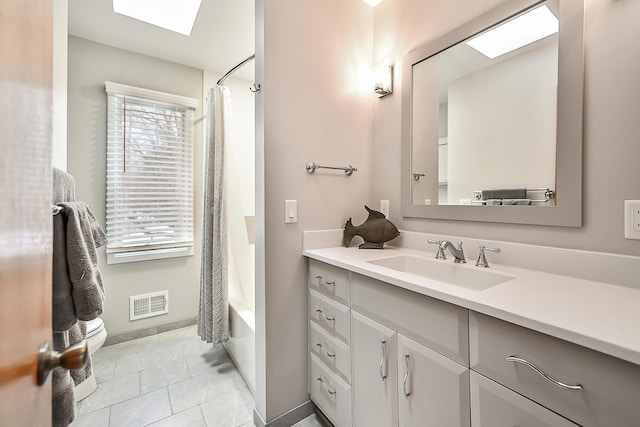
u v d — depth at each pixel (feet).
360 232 5.13
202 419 4.83
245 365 5.77
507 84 3.90
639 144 2.88
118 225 7.43
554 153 3.46
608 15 3.05
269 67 4.51
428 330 2.92
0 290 1.04
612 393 1.82
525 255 3.68
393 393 3.32
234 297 6.96
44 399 1.45
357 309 3.84
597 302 2.45
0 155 1.04
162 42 7.16
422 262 4.42
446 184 4.65
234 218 6.85
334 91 5.33
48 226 1.57
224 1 5.68
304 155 4.93
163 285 8.09
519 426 2.24
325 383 4.48
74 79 6.88
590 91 3.18
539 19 3.59
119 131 7.40
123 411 4.99
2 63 1.05
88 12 6.05
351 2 5.59
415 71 5.10
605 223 3.10
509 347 2.30
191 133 8.38
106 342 7.30
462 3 4.40
